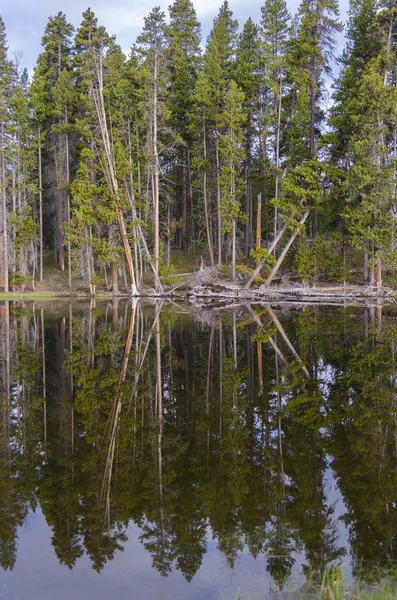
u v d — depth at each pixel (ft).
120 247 120.16
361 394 30.60
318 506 16.34
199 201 142.41
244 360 42.63
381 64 98.53
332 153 108.37
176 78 142.51
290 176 102.83
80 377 37.17
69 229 121.60
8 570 13.24
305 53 106.01
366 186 95.71
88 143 128.67
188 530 15.10
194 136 133.18
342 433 23.68
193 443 22.68
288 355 44.29
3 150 127.24
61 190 137.28
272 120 113.29
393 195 93.20
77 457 21.17
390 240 95.76
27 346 52.37
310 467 19.63
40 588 12.37
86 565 13.41
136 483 18.42
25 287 135.44
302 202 106.52
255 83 124.57
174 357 44.62
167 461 20.53
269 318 74.64
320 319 71.56
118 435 24.02
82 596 11.86
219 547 14.07
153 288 128.57
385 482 18.13
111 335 59.31
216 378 36.19
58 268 152.46
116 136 121.29
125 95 122.83
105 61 117.39
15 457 21.13
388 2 99.19
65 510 16.47
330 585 12.01
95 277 126.82
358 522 15.31
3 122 130.52
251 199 145.18
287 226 106.22
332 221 115.96
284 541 14.30
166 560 13.58
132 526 15.35
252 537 14.57
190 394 31.73
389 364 39.29
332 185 103.60
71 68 142.41
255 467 19.72
